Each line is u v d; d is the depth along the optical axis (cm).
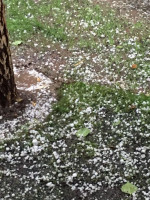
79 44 204
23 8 237
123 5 244
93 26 220
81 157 140
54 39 209
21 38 209
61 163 138
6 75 153
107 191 128
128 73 182
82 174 133
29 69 186
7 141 147
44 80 178
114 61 191
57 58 194
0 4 141
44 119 157
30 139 148
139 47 200
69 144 146
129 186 128
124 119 156
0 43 145
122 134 149
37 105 163
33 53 198
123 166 136
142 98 165
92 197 126
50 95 168
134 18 229
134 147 144
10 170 136
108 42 206
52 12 234
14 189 129
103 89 171
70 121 155
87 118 157
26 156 141
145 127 152
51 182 130
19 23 220
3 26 145
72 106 162
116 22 224
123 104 163
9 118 157
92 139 148
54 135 149
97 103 163
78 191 128
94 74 182
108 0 250
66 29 218
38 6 240
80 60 192
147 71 183
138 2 249
